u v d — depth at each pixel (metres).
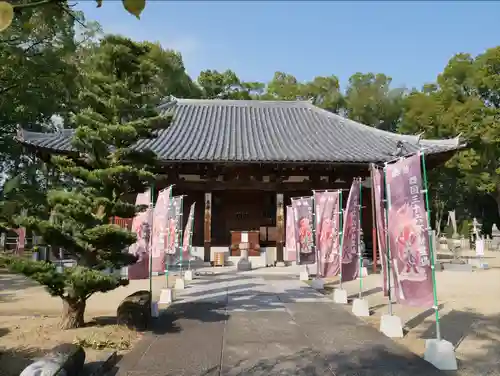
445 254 30.03
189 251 17.78
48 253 20.23
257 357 6.73
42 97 19.05
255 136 24.05
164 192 11.45
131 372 6.03
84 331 7.88
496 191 41.81
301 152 21.06
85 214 7.71
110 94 8.73
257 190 23.95
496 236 36.94
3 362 6.21
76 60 17.78
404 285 7.29
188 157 19.61
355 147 22.17
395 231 7.57
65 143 19.67
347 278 12.04
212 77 51.72
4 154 29.38
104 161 8.70
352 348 7.27
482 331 8.70
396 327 8.30
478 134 36.31
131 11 1.84
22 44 16.45
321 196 12.99
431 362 6.46
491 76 37.19
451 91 40.38
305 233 16.16
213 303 11.62
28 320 9.26
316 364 6.39
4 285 15.95
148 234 10.07
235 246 22.58
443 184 49.44
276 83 54.56
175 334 8.17
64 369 5.08
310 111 29.03
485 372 6.14
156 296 12.84
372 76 52.59
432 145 20.89
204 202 23.45
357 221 12.06
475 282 16.20
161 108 27.70
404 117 43.47
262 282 16.05
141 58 9.05
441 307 11.28
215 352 6.99
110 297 12.76
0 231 7.49
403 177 7.48
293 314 10.16
